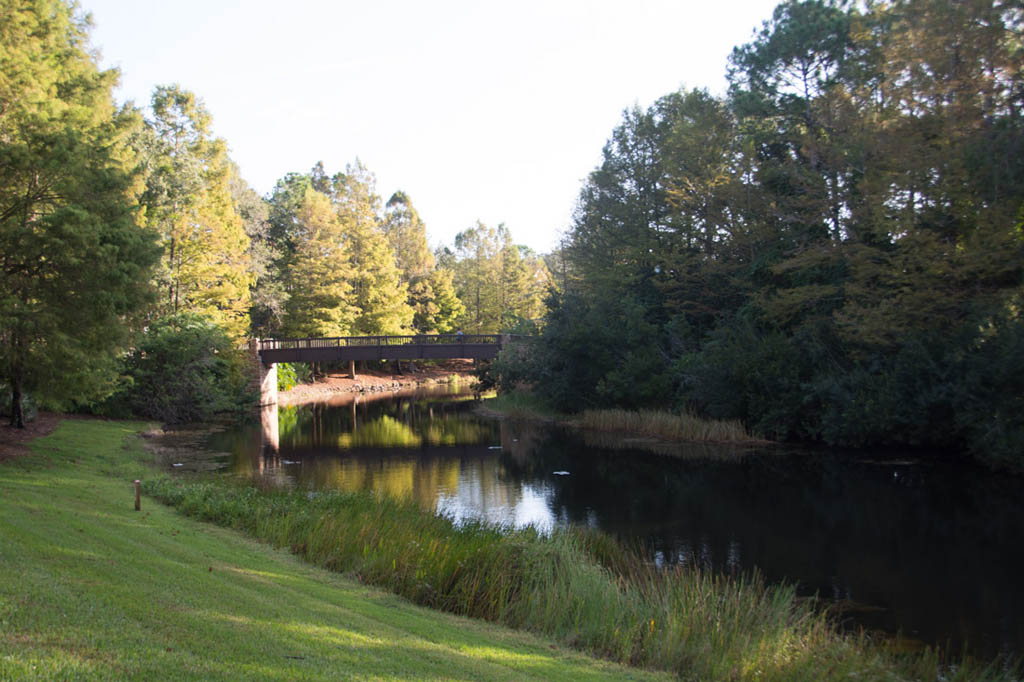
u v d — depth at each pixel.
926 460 24.83
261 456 27.34
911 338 24.67
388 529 12.58
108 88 28.61
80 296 17.75
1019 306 21.50
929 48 22.70
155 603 6.89
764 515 18.39
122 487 17.23
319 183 91.69
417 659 6.70
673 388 36.00
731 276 37.75
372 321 65.69
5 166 16.88
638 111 47.00
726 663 8.19
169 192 40.03
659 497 20.61
